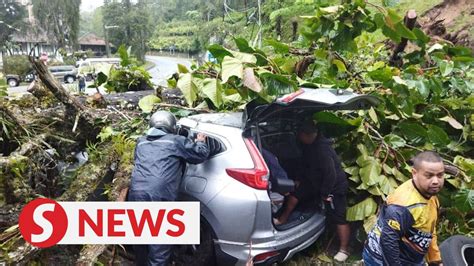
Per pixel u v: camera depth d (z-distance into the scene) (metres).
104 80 5.71
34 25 47.88
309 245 3.41
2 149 3.80
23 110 4.18
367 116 4.15
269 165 3.24
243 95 3.55
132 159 3.65
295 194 3.53
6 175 3.25
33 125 3.95
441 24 7.37
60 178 4.08
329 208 3.60
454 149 4.28
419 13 8.71
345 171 3.83
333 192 3.54
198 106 4.34
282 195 3.53
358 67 4.96
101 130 4.20
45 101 4.56
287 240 3.10
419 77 4.26
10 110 3.80
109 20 48.19
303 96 3.03
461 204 3.50
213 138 3.21
